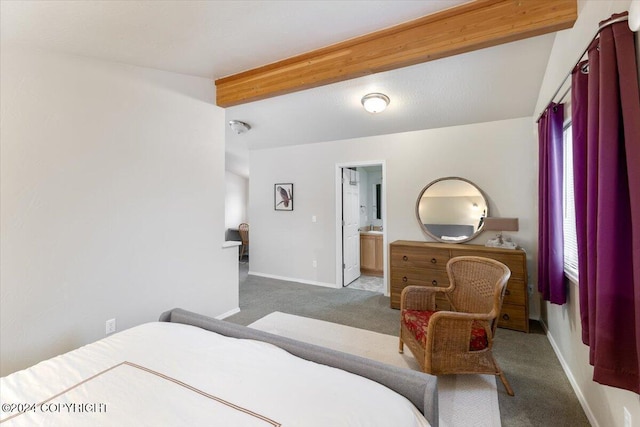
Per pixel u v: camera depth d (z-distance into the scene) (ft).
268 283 16.35
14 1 4.96
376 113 12.10
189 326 5.60
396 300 12.23
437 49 6.78
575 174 5.32
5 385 3.70
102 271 7.61
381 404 3.41
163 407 3.31
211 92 10.46
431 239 13.04
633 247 3.64
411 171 13.51
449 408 6.22
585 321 5.10
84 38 6.40
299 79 8.57
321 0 5.85
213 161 10.65
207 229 10.50
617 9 4.29
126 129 8.13
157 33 6.60
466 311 8.00
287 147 16.94
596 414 5.49
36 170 6.47
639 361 3.52
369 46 7.52
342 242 15.80
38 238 6.50
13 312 6.17
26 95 6.33
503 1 6.22
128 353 4.49
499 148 11.82
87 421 3.10
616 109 3.92
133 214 8.30
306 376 3.93
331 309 12.24
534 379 7.23
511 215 11.60
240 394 3.54
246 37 7.22
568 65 6.59
